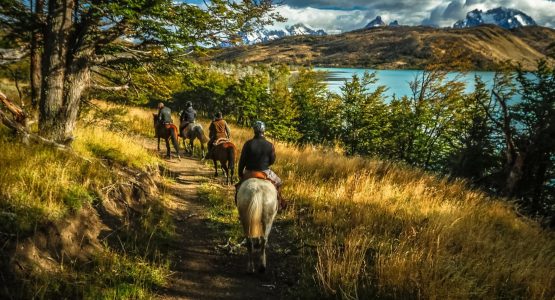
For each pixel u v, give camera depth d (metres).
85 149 8.20
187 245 6.71
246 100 33.38
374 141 27.88
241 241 7.05
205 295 5.11
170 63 9.09
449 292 4.67
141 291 4.70
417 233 7.07
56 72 7.63
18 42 7.90
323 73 33.44
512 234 8.68
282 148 17.97
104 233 5.80
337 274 5.28
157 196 8.62
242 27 8.58
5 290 3.83
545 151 15.37
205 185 10.95
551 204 16.25
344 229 7.73
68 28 7.64
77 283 4.41
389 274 5.14
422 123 25.09
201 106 40.56
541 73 16.88
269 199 5.48
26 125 6.96
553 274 5.64
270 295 5.27
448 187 11.77
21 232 4.45
